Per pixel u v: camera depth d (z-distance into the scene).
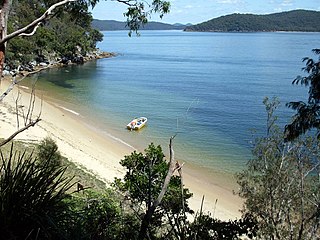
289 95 57.03
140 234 4.04
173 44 197.50
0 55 4.51
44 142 17.58
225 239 6.68
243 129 37.81
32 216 3.60
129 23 8.91
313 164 12.30
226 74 82.19
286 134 10.70
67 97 50.75
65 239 3.63
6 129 24.89
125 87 62.62
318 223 11.36
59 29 83.88
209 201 21.98
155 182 10.42
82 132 34.22
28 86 54.16
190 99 53.94
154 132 36.41
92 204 5.94
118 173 23.30
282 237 11.54
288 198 12.13
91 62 101.62
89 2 8.32
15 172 3.81
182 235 4.44
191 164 28.44
